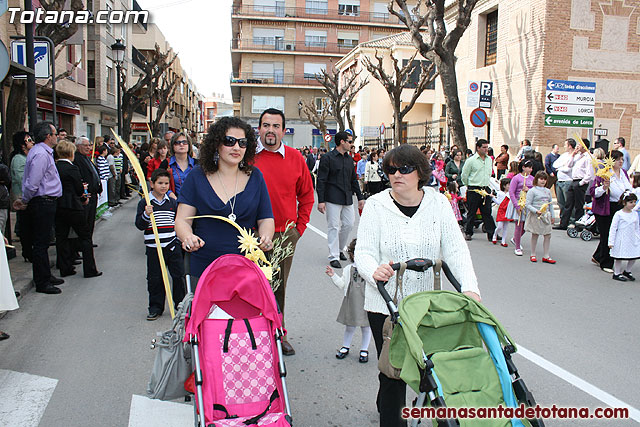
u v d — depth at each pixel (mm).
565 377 4684
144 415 4023
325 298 7188
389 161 3293
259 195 3902
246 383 3033
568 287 7852
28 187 6887
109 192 17250
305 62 59531
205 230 3740
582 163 12852
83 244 8180
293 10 59250
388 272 3092
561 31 17812
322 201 9156
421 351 2660
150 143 10758
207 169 3768
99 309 6641
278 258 4094
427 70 26438
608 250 8930
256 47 58906
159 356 3256
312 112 49875
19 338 5617
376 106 41844
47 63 10711
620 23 18359
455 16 23500
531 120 18406
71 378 4648
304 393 4391
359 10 60344
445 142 28266
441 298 2967
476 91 18094
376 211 3412
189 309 3270
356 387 4516
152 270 6336
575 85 16750
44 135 6953
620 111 18688
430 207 3377
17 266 8336
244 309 3346
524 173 10344
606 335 5773
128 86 39562
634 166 13750
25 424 3869
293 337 5715
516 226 10359
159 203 6363
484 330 2867
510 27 19594
